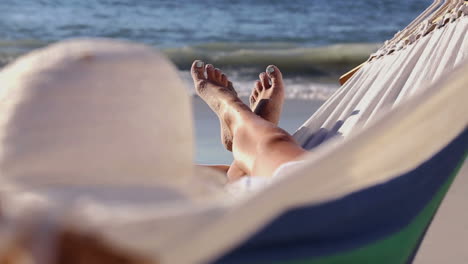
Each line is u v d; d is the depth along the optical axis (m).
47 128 0.85
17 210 0.83
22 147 0.85
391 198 1.13
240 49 10.95
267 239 0.98
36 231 0.81
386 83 2.35
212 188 1.01
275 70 2.95
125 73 0.90
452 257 2.48
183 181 0.95
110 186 0.86
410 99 1.00
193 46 10.73
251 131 2.03
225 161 3.71
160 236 0.79
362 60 9.95
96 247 0.80
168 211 0.79
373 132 0.95
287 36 12.52
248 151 1.97
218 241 0.81
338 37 12.62
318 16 14.36
